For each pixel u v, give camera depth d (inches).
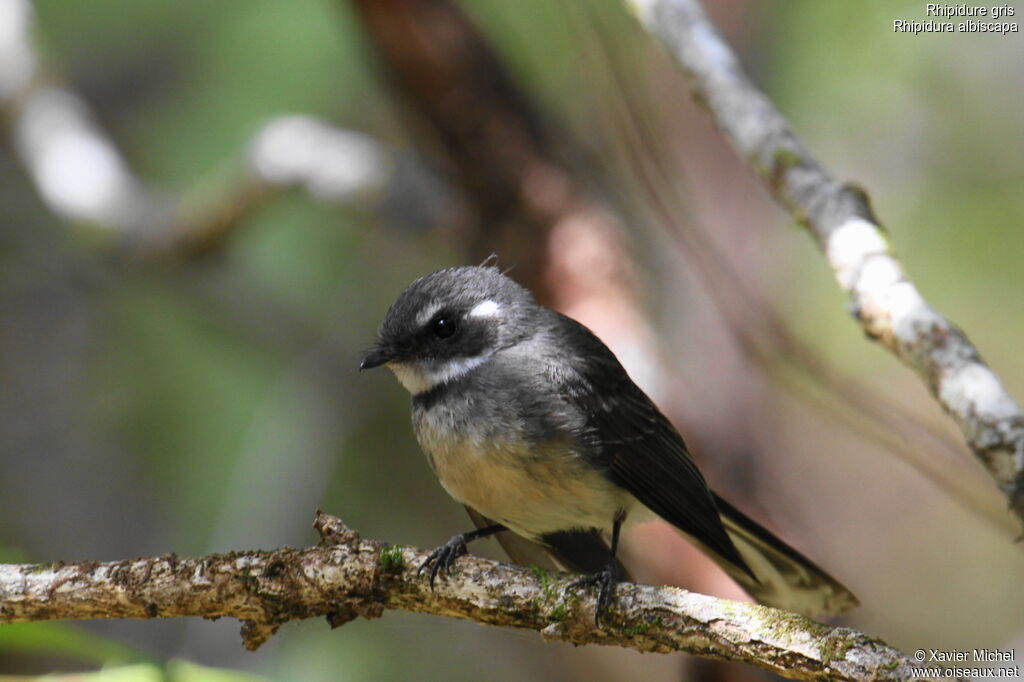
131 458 503.5
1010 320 519.5
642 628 220.2
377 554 230.1
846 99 503.2
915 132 525.3
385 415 532.7
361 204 449.1
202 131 498.9
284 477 484.7
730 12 463.2
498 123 410.9
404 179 450.3
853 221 234.5
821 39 476.1
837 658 203.0
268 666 448.8
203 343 513.0
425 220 450.0
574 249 409.4
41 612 229.0
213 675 234.8
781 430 415.8
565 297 409.1
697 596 219.9
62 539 485.7
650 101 432.1
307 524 483.5
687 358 395.2
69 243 526.3
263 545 467.2
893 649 202.5
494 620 231.1
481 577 231.5
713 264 387.5
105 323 525.0
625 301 403.2
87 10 506.3
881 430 357.7
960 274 518.9
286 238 517.0
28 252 527.5
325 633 462.9
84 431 505.4
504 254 420.8
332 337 520.1
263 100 488.7
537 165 416.8
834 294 495.2
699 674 340.5
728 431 388.2
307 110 497.4
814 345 460.1
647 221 417.1
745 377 394.3
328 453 496.4
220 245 463.8
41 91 488.4
